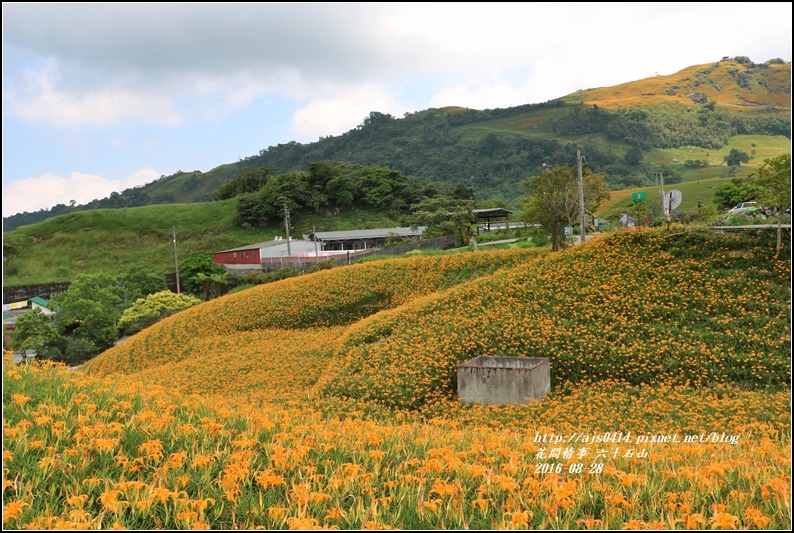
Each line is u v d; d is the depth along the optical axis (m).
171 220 91.69
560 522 5.42
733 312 19.58
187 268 56.12
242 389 20.72
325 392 18.80
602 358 18.27
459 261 30.70
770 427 12.27
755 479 6.44
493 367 16.95
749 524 5.39
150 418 7.41
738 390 16.05
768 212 28.17
